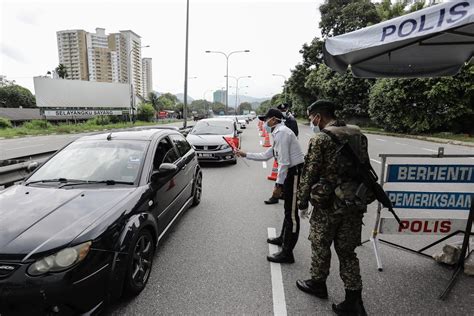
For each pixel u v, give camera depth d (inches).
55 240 89.0
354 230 99.2
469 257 131.8
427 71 162.7
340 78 1163.3
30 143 784.9
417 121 829.8
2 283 82.4
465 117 805.2
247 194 258.1
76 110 1428.4
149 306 107.8
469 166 133.6
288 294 115.2
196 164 224.7
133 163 140.5
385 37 103.3
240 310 105.9
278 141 133.3
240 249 152.6
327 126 101.2
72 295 86.2
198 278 126.0
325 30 1497.3
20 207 106.9
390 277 126.4
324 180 98.3
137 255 115.3
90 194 118.0
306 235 171.6
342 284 122.0
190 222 190.5
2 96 2554.1
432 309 106.2
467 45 137.8
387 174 134.3
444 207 137.9
